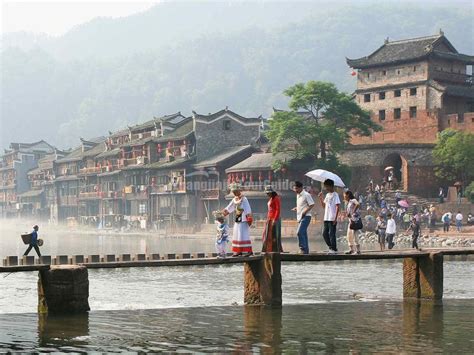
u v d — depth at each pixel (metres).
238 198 21.84
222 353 14.84
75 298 19.59
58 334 16.81
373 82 102.50
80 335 16.70
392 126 99.25
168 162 105.06
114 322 18.64
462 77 100.31
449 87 95.25
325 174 23.11
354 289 27.92
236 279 32.78
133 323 18.55
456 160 83.44
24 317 19.31
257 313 20.44
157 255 35.66
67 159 137.50
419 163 86.44
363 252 23.16
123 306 22.69
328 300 24.31
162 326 18.11
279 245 21.88
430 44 97.12
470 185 79.94
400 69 99.75
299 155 82.75
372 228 71.88
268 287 21.59
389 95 100.62
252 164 88.44
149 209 108.88
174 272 36.56
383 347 15.50
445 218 69.00
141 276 34.47
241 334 17.00
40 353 14.73
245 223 21.86
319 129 81.00
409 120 97.62
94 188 127.25
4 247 64.56
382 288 28.27
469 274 34.31
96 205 128.38
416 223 47.25
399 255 22.88
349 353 14.87
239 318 19.50
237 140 104.38
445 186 86.81
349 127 86.19
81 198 130.62
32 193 150.88
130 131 120.06
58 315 19.47
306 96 83.25
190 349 15.22
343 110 84.19
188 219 100.06
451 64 99.75
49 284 19.42
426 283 23.69
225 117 103.69
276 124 83.56
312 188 78.88
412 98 98.00
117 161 121.25
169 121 113.31
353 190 89.19
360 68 103.25
